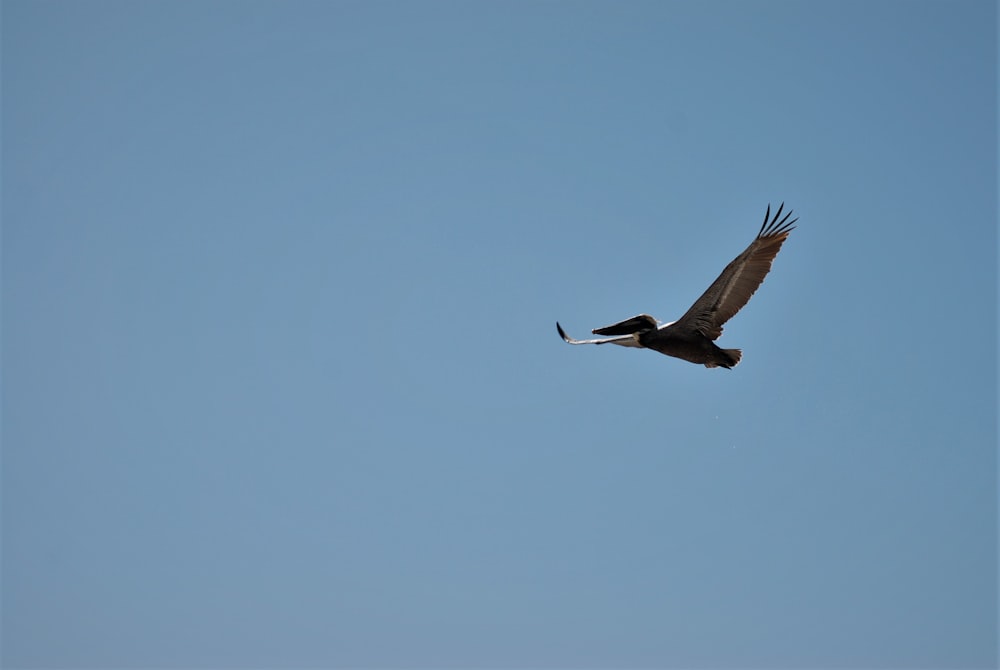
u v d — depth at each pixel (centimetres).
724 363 2138
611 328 2183
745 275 2081
